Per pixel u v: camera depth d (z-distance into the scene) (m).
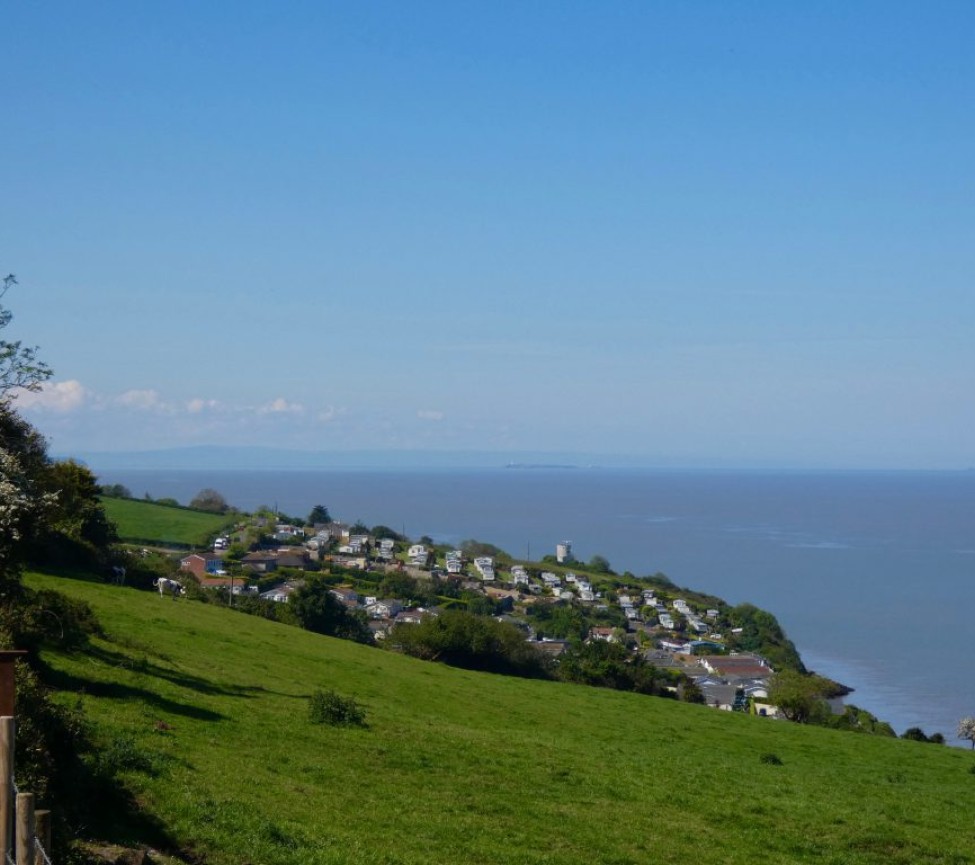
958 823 35.59
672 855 26.14
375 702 47.09
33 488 30.73
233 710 34.94
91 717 27.02
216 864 18.41
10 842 11.35
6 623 31.86
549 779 33.44
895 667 140.50
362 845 21.73
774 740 57.19
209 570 140.38
